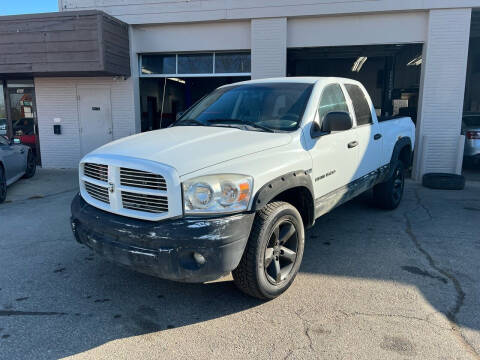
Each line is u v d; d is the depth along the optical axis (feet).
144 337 9.72
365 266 13.76
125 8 33.47
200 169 9.73
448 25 28.73
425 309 10.84
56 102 36.78
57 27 30.45
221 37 33.04
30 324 10.28
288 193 12.71
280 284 11.38
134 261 9.86
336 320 10.34
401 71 55.01
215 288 12.23
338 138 14.24
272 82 15.25
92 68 30.40
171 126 14.46
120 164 10.18
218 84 44.09
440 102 29.68
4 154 26.17
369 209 21.16
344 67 56.29
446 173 29.19
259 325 10.16
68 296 11.80
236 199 9.80
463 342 9.36
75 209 11.62
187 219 9.52
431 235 16.98
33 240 16.79
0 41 31.45
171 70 35.19
